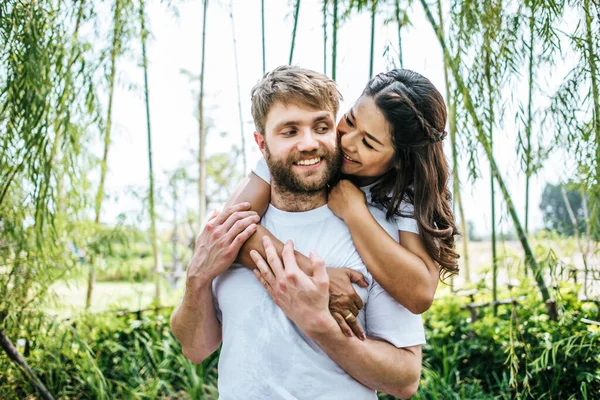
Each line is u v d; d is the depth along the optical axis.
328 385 1.08
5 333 2.33
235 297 1.15
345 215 1.15
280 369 1.09
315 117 1.06
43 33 1.84
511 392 2.54
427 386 2.62
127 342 3.16
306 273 1.08
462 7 1.72
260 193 1.23
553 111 1.93
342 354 1.05
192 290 1.17
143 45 2.52
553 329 2.53
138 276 3.31
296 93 1.05
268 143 1.10
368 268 1.11
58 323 2.43
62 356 2.81
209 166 5.61
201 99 3.47
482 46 1.74
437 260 1.17
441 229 1.23
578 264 2.85
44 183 1.94
